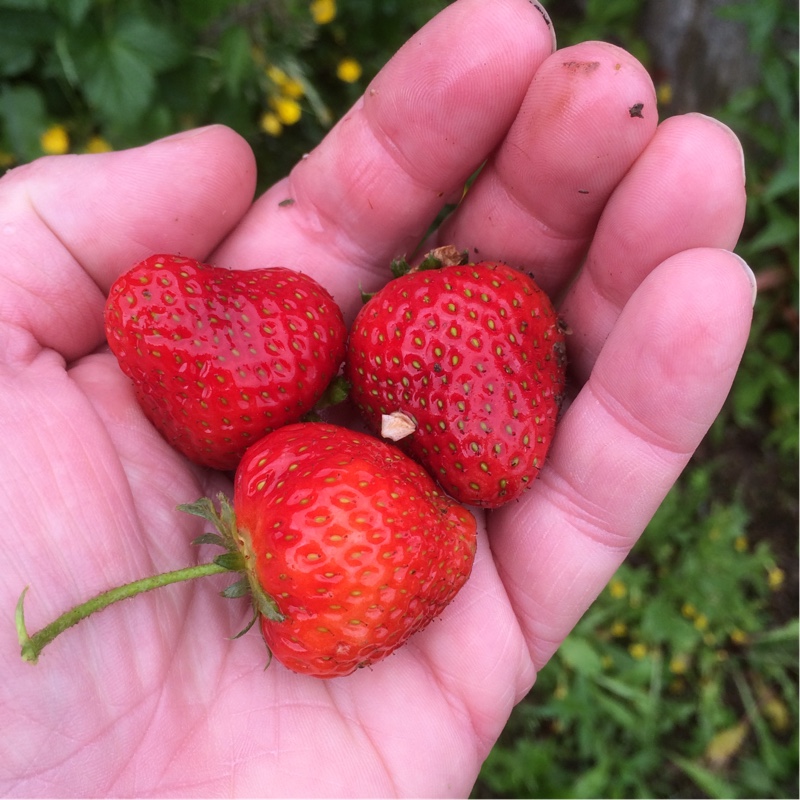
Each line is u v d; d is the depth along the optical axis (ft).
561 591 0.44
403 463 0.38
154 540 0.40
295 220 0.48
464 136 0.43
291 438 0.38
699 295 0.37
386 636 0.35
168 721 0.38
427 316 0.39
